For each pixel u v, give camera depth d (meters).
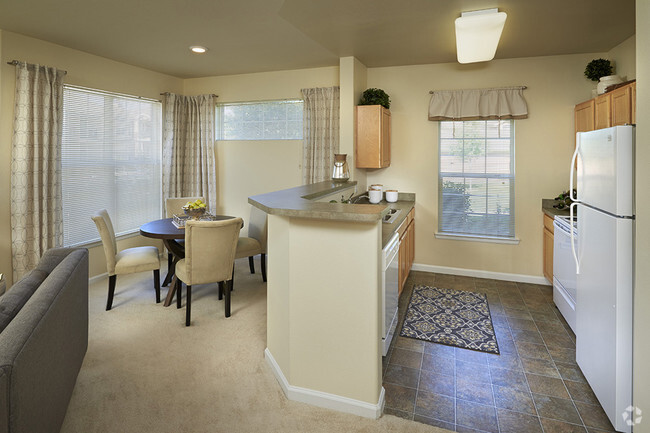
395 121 4.53
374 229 1.88
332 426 1.91
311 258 2.02
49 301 1.54
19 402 1.13
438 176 4.46
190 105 5.16
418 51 3.84
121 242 4.55
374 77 4.54
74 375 1.99
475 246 4.39
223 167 5.29
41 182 3.54
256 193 5.18
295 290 2.07
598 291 2.05
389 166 4.60
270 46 3.73
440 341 2.84
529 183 4.14
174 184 5.09
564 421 1.96
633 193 1.77
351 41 3.54
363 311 1.95
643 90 1.68
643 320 1.71
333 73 4.63
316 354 2.06
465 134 4.34
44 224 3.55
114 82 4.29
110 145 4.35
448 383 2.31
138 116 4.69
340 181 3.77
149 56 4.11
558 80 3.95
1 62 3.25
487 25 2.79
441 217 4.53
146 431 1.86
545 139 4.04
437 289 3.97
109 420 1.93
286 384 2.15
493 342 2.82
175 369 2.41
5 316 1.57
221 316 3.23
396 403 2.11
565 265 3.05
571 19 2.93
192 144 5.18
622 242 1.80
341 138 4.13
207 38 3.51
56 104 3.61
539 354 2.64
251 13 2.90
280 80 4.84
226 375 2.35
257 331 2.95
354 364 1.99
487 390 2.23
